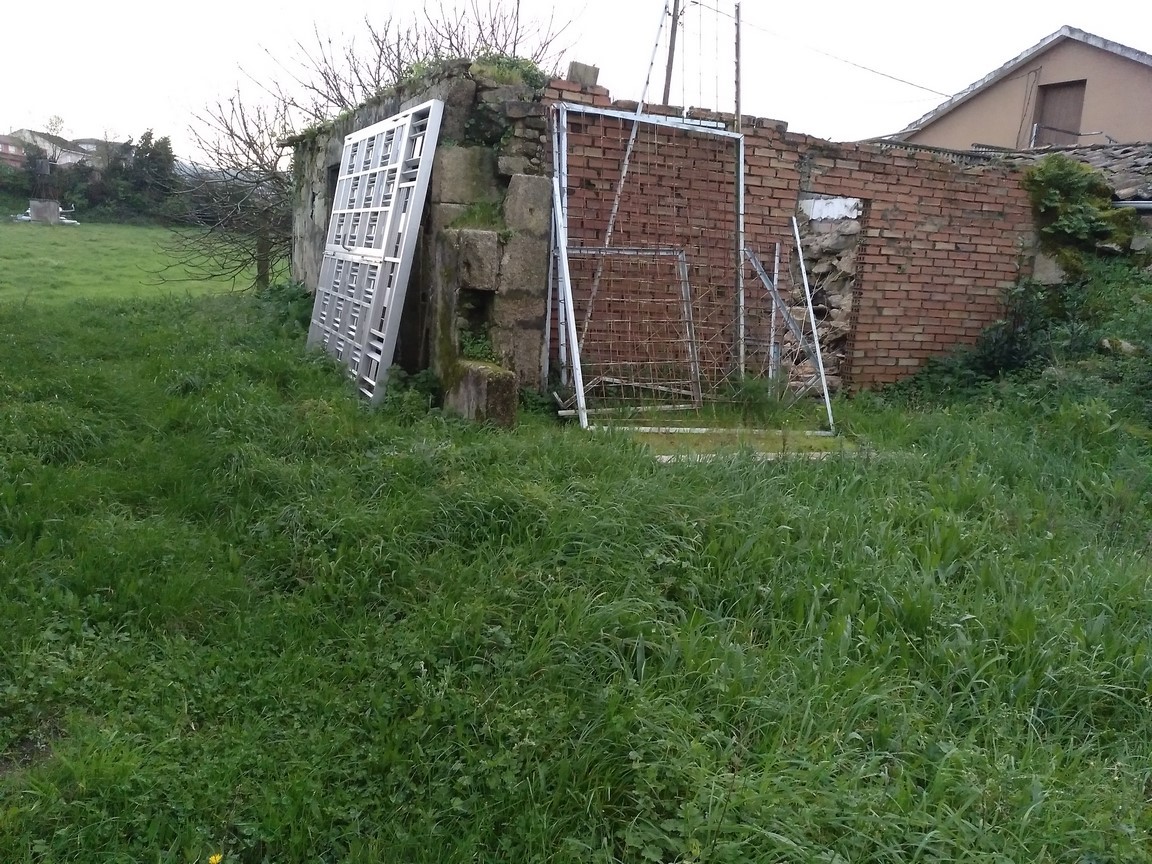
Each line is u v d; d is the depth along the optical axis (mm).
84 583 3385
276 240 13156
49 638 3094
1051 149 10125
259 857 2422
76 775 2520
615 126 6254
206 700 2941
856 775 2529
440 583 3484
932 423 5984
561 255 5883
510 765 2633
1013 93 16875
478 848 2436
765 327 6816
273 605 3420
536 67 6266
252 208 12906
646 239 6434
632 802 2482
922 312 7762
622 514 3730
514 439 4730
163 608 3303
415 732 2781
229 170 13070
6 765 2652
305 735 2826
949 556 3834
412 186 5922
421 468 4305
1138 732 2949
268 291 9898
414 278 6570
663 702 2787
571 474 4305
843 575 3545
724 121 6609
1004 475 5090
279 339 7551
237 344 7281
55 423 4613
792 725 2738
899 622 3316
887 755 2672
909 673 3105
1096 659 3236
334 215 7930
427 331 6387
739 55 6629
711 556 3557
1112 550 4176
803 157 6945
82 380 5453
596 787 2533
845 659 3059
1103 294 7652
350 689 3006
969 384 7445
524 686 2945
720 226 6680
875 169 7273
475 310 5816
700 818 2334
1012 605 3406
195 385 5645
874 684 2982
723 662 2957
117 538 3672
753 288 6777
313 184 10062
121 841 2406
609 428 5156
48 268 16500
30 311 8492
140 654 3135
